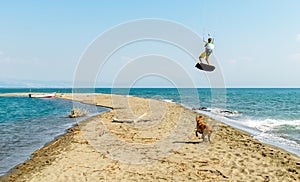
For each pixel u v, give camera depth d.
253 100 47.06
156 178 7.09
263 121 19.36
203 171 7.59
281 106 33.19
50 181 7.03
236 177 7.07
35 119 21.38
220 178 7.01
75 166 8.23
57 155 9.67
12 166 8.69
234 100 46.88
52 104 36.62
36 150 10.91
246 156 9.09
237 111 26.39
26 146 11.71
